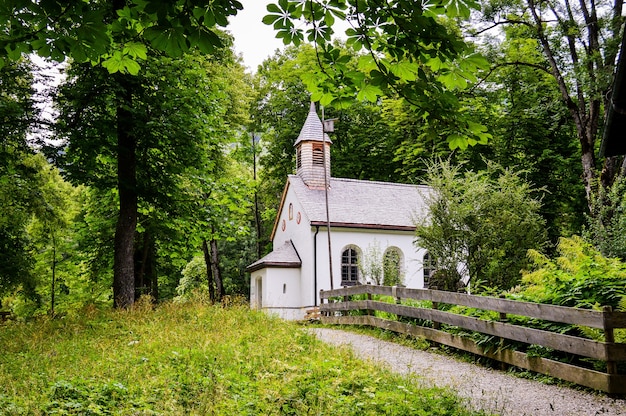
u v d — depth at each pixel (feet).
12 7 12.52
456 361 30.94
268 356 26.91
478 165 93.61
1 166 44.75
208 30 12.76
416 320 38.17
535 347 26.71
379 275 69.15
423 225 51.52
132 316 37.40
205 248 92.22
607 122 19.92
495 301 29.60
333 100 16.17
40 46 13.88
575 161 89.92
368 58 14.65
